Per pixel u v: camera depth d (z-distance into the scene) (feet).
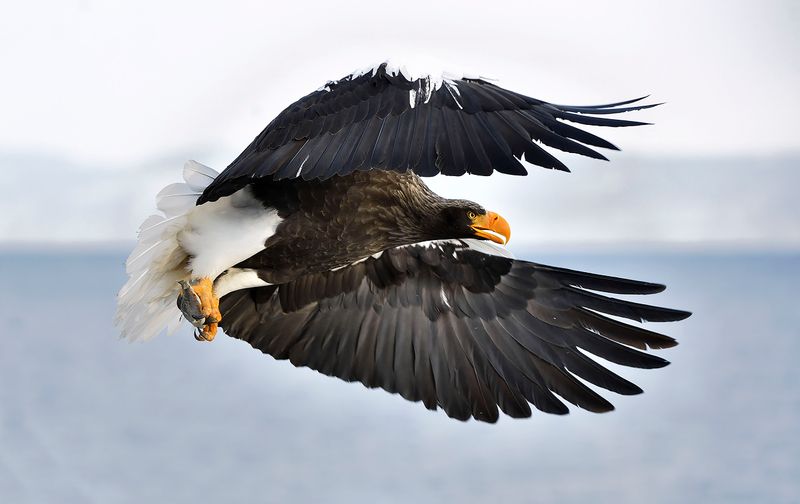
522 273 32.45
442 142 23.30
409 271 33.35
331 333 33.22
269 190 29.04
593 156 22.17
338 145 24.53
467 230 31.35
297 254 29.84
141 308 30.30
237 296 32.53
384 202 29.81
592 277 31.45
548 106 23.30
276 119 25.62
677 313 30.55
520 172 22.34
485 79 24.14
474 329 32.91
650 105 22.70
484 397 32.60
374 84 24.79
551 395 31.83
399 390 33.24
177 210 28.81
